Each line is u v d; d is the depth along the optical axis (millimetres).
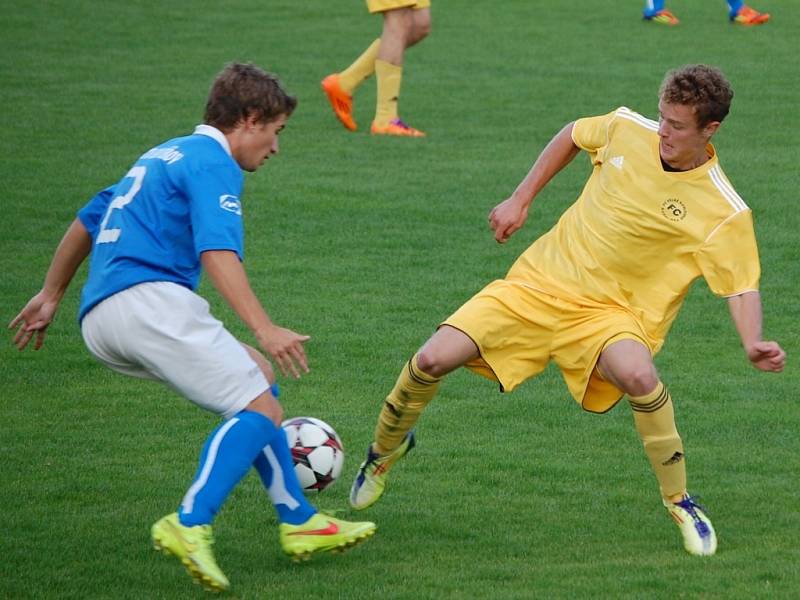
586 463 18969
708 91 14891
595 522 16594
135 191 14242
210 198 13773
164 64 50875
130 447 19328
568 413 21312
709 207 15523
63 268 15555
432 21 61188
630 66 50906
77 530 16047
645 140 15977
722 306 27359
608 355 15422
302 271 28766
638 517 16781
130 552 15320
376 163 37844
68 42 54719
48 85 46938
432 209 33438
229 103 14461
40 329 15875
